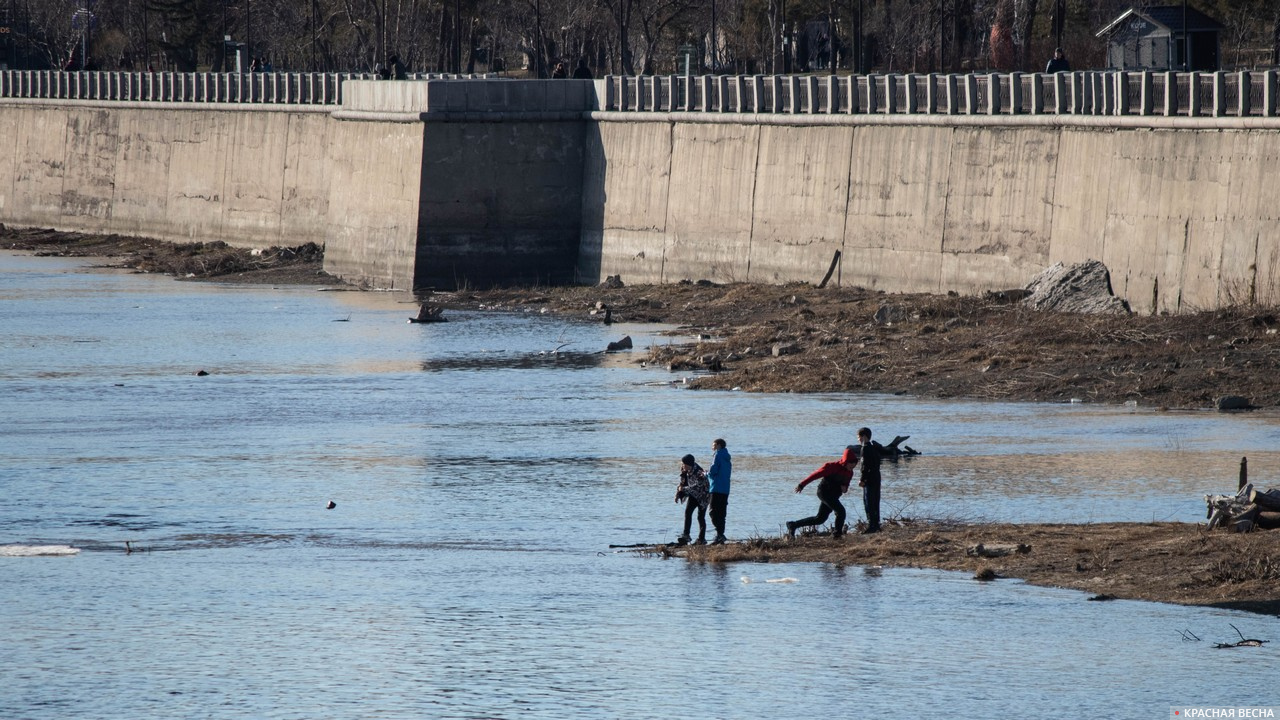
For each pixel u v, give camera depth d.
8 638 91.50
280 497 138.00
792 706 76.75
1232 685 78.06
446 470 149.00
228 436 170.38
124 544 119.75
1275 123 197.12
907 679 80.44
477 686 81.00
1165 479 131.50
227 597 101.38
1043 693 77.56
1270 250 197.38
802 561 108.44
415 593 101.62
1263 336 187.75
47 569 110.62
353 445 163.50
